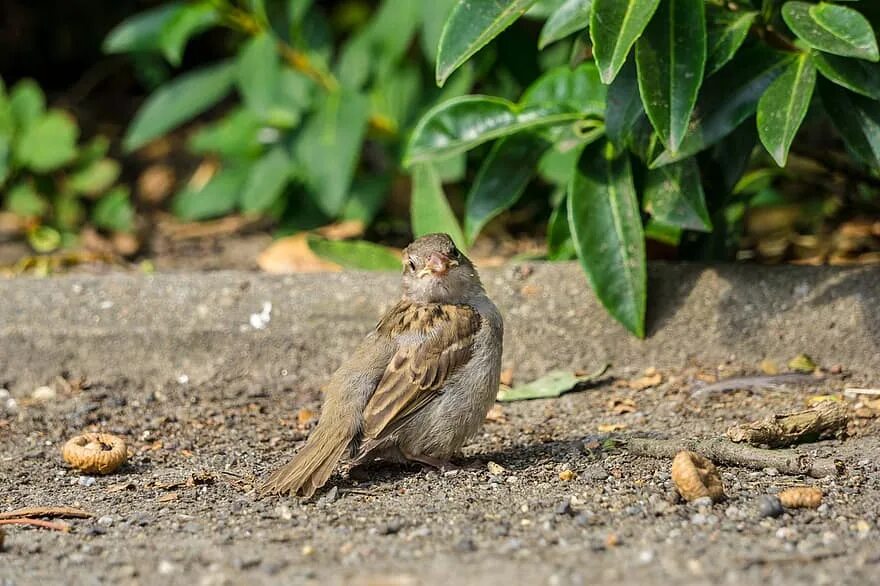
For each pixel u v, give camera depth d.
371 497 8.84
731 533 7.81
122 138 19.20
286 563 7.41
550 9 11.55
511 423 10.85
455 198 16.39
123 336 12.30
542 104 11.66
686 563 7.20
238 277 12.55
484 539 7.75
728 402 10.94
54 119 16.66
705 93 10.48
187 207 16.05
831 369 11.45
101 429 11.08
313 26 15.59
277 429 10.97
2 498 9.30
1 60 19.77
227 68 15.58
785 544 7.57
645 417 10.75
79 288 12.56
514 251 15.23
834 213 14.73
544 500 8.58
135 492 9.33
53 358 12.28
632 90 10.62
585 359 11.95
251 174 15.55
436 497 8.77
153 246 16.30
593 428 10.55
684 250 12.48
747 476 9.06
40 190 16.75
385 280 12.35
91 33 19.80
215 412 11.45
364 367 9.37
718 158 11.40
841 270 11.70
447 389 9.41
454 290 9.77
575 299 12.02
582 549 7.50
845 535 7.76
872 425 10.16
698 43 9.88
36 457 10.37
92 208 17.36
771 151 9.80
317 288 12.40
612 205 11.38
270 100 14.49
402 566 7.26
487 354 9.56
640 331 11.46
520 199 16.16
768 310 11.69
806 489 8.33
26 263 15.10
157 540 8.05
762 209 15.38
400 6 15.04
